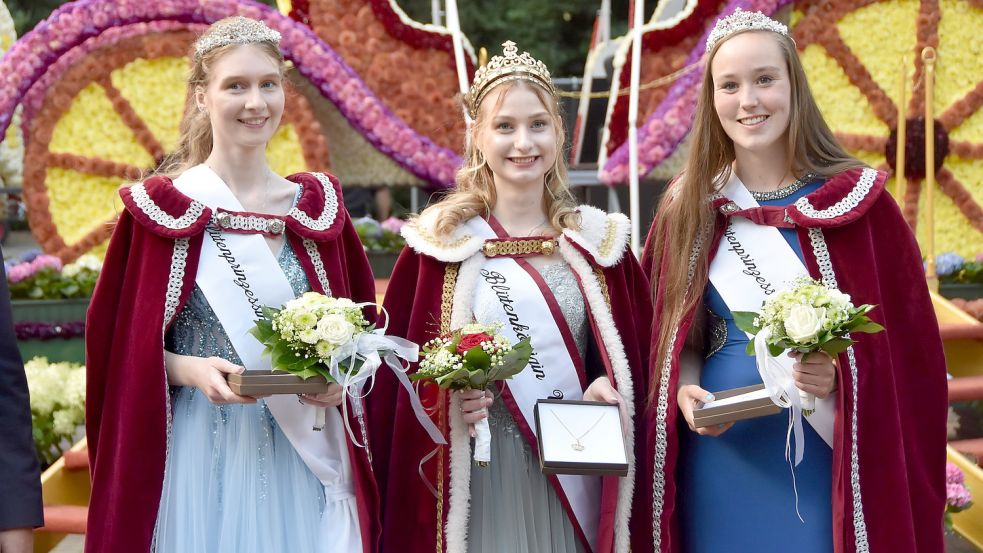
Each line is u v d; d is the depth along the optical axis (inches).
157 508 125.6
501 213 139.9
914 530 131.6
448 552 134.5
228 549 126.0
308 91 262.7
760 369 123.4
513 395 135.3
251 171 132.9
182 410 130.2
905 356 133.9
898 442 129.8
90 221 251.8
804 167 136.3
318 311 120.5
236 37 129.3
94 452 131.8
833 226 131.3
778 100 132.2
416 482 137.4
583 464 125.6
